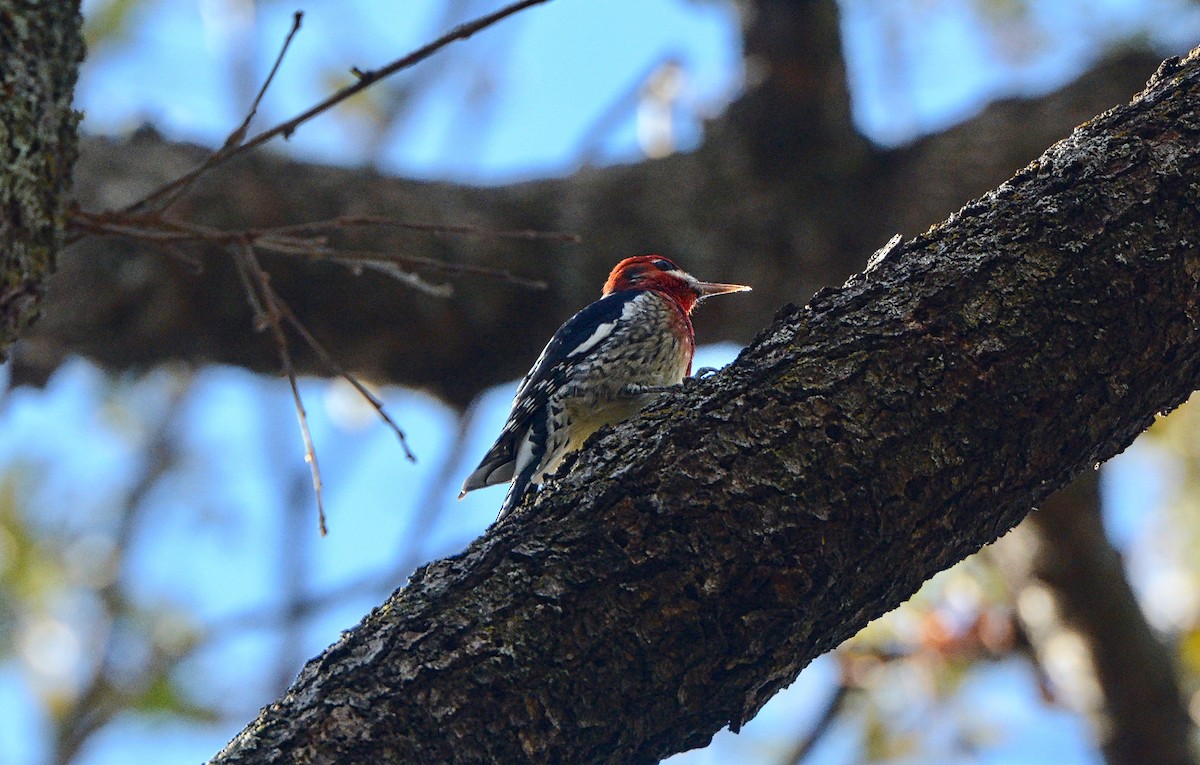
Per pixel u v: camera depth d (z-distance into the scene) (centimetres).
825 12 1280
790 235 1313
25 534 1188
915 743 1128
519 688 467
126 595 1162
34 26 538
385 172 1323
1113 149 545
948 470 504
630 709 476
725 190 1328
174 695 1025
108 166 1246
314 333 1273
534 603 479
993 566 1133
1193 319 521
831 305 543
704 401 523
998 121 1295
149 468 1257
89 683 1099
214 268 1227
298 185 1279
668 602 481
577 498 504
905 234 1289
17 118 522
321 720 462
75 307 1216
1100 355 515
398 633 479
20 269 520
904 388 510
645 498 497
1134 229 525
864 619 518
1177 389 534
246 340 1267
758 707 501
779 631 485
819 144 1310
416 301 1277
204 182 1245
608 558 487
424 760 457
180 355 1269
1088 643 1113
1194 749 1097
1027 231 534
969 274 530
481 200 1332
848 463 499
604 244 1318
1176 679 1132
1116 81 1277
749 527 490
